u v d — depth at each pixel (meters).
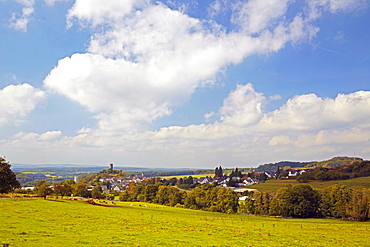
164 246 36.91
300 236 53.09
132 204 133.62
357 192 114.69
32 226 45.50
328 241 49.34
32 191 136.38
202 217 86.25
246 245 41.06
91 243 35.78
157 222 61.84
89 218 60.34
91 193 180.12
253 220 90.50
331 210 120.12
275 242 45.25
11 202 78.62
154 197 175.38
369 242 50.34
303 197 121.50
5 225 44.66
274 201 129.25
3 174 90.19
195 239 43.25
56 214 62.38
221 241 42.94
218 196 144.75
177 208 136.00
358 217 109.12
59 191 127.25
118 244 36.22
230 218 91.81
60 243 34.53
